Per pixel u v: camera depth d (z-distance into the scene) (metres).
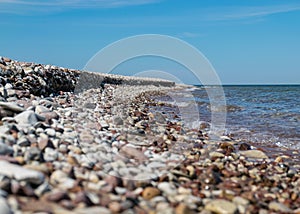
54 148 0.70
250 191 0.66
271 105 3.08
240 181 0.72
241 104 3.19
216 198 0.59
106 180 0.57
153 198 0.54
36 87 1.59
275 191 0.69
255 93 6.16
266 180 0.74
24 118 0.83
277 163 0.93
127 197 0.52
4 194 0.44
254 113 2.30
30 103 1.17
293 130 1.54
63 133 0.85
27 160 0.59
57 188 0.50
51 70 1.95
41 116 0.90
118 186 0.57
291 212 0.58
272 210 0.58
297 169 0.90
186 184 0.64
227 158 0.91
